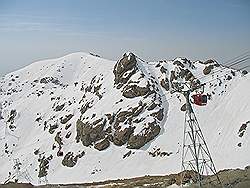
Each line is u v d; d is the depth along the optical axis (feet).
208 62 546.26
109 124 440.04
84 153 424.87
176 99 475.31
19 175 431.84
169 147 401.90
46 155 447.42
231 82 506.07
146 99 460.14
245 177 155.74
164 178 295.89
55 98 593.42
